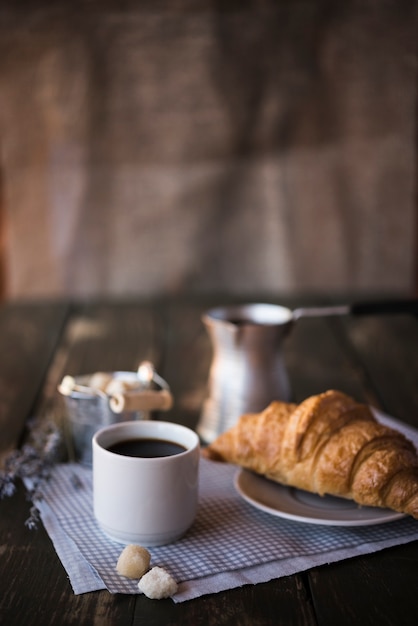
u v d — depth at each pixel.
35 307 2.34
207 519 1.00
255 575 0.86
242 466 1.07
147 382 1.25
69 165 3.42
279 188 3.40
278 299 2.42
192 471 0.93
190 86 3.34
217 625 0.77
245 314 1.38
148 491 0.90
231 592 0.83
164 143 3.39
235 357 1.27
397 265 3.44
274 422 1.04
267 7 3.29
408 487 0.94
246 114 3.36
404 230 3.41
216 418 1.29
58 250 3.48
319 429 1.00
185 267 3.45
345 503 1.02
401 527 0.98
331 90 3.34
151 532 0.91
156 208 3.43
